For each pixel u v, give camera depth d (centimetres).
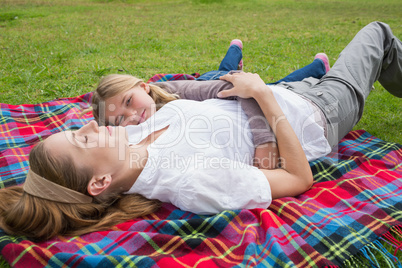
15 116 324
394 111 348
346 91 251
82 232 188
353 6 1087
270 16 925
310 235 181
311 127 231
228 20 870
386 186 225
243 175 194
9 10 1016
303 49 574
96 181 188
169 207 211
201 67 481
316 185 227
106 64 491
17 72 462
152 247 180
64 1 1255
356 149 271
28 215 179
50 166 179
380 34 281
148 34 700
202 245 179
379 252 177
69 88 407
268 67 467
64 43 620
